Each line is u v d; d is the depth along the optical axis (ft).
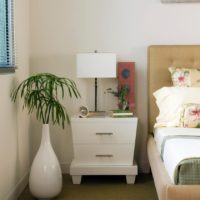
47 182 8.95
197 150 6.81
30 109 9.89
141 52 11.55
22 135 10.32
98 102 11.66
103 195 9.56
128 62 11.37
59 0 11.43
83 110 10.78
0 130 8.13
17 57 9.86
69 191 9.90
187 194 6.07
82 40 11.53
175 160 6.57
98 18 11.47
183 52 11.14
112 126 10.36
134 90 11.46
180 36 11.46
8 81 8.81
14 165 9.37
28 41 11.34
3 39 8.79
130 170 10.40
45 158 9.09
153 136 10.95
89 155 10.52
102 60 10.55
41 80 9.20
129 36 11.50
